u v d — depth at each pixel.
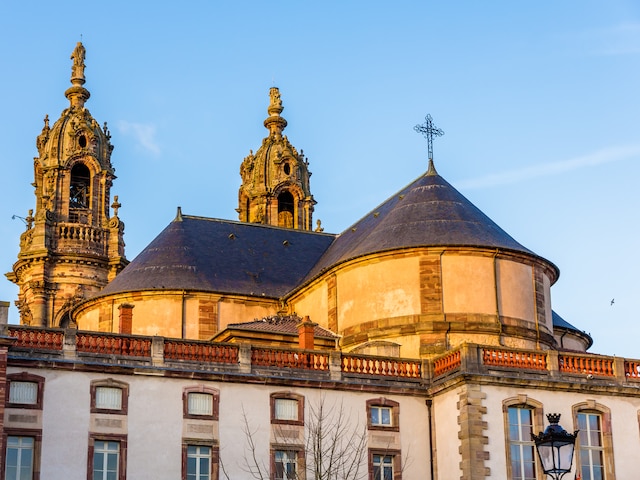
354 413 63.00
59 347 58.41
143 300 78.25
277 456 60.88
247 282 81.31
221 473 59.47
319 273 75.62
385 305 71.25
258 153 104.94
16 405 56.69
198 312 78.19
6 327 56.34
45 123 104.94
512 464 61.47
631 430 64.44
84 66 108.00
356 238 80.19
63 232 100.50
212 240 84.38
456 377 62.25
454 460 62.06
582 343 85.31
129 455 58.12
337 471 60.16
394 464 63.09
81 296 98.75
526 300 72.25
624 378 65.06
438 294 70.56
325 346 71.44
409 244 71.44
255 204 102.50
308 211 103.94
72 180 104.12
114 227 102.06
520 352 63.69
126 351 59.75
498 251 71.62
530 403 62.62
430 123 80.94
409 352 69.81
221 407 60.44
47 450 56.69
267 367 61.97
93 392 58.31
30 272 99.50
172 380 59.94
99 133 105.06
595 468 63.22
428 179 77.81
